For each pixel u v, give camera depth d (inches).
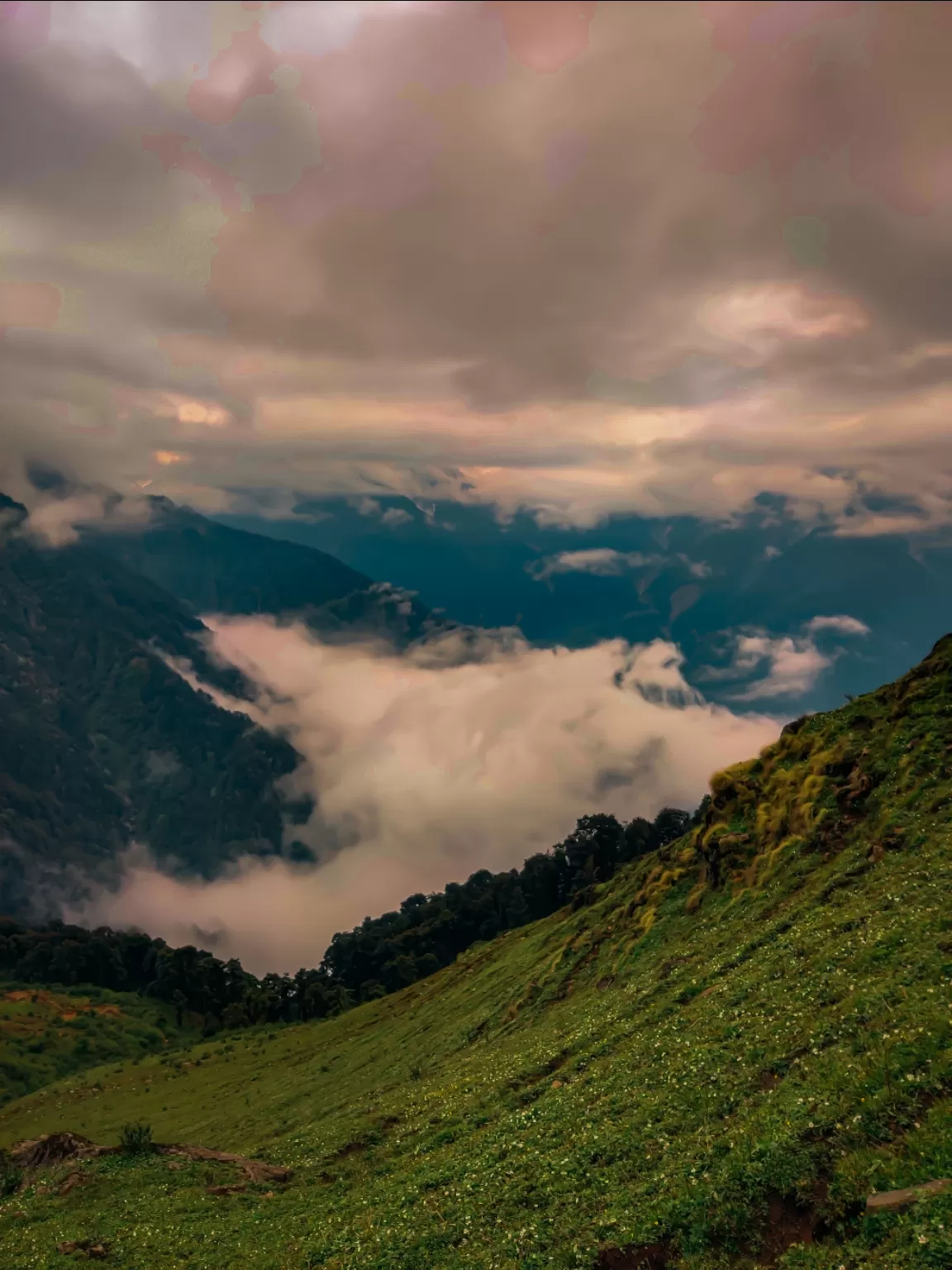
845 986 1074.7
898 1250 620.4
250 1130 2815.0
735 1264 735.7
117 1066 6333.7
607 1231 844.6
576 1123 1152.2
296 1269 1085.8
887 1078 808.3
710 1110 978.1
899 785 1737.2
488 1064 1909.4
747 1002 1236.5
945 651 2014.0
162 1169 1659.7
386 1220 1135.0
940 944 1042.7
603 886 3400.6
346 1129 1793.8
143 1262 1218.0
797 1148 791.1
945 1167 673.6
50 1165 1804.9
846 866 1608.0
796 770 2089.1
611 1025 1572.3
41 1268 1217.4
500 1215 992.9
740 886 1962.4
